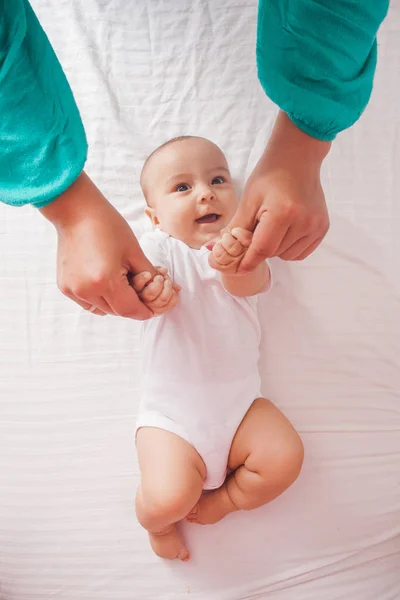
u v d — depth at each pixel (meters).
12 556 0.99
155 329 0.91
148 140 1.11
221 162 1.02
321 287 1.06
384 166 1.09
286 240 0.57
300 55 0.46
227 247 0.60
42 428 1.03
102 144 1.11
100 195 0.57
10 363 1.05
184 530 0.98
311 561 0.97
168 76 1.14
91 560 0.98
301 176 0.53
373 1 0.44
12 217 1.10
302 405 1.02
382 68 1.11
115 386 1.04
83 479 1.01
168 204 0.98
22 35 0.47
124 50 1.15
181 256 0.94
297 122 0.51
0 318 1.07
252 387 0.94
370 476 1.00
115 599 0.97
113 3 1.16
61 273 0.59
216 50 1.14
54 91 0.51
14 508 1.01
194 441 0.88
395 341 1.05
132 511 1.00
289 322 1.05
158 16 1.15
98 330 1.06
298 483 0.99
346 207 1.07
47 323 1.06
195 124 1.12
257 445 0.89
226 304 0.92
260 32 0.45
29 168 0.51
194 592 0.96
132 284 0.64
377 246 1.07
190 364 0.90
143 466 0.87
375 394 1.03
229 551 0.97
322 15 0.43
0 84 0.48
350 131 1.10
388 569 0.96
